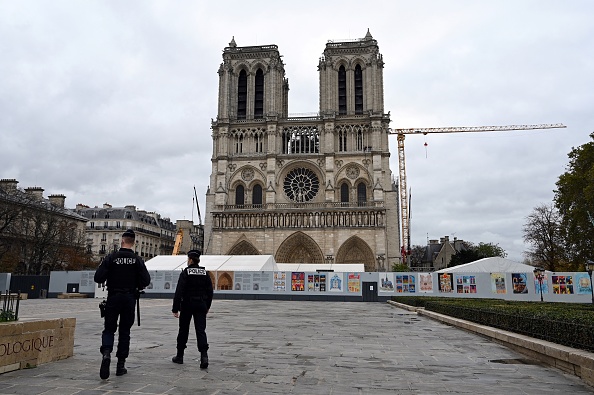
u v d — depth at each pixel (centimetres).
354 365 1459
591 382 1212
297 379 1227
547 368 1453
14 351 1256
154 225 15788
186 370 1309
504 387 1178
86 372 1251
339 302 6931
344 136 11631
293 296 7194
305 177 11625
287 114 13712
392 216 11100
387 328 2752
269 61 12150
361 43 11906
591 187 5281
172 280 7444
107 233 14150
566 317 1596
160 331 2362
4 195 9212
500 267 6775
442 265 15088
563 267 8738
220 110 11981
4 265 8638
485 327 2300
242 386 1127
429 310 3903
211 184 11738
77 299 7012
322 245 10844
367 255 10762
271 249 10969
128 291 1245
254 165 11725
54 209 11181
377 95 11612
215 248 11138
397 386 1167
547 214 8969
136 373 1250
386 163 11356
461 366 1475
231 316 3631
